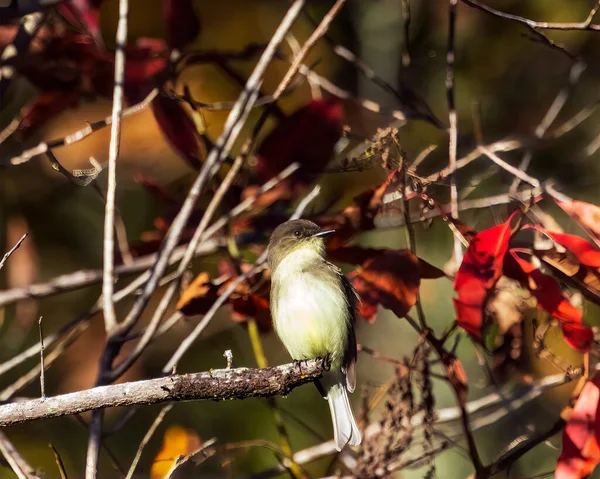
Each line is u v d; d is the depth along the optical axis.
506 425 13.05
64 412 6.71
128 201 14.38
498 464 8.56
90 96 10.23
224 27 16.03
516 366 9.02
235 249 10.22
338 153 11.09
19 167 13.97
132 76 9.95
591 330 7.46
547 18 16.59
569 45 16.45
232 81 14.06
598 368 7.79
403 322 14.84
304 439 14.58
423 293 14.75
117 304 13.86
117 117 8.73
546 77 16.86
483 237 7.52
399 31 17.22
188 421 14.39
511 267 7.75
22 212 14.34
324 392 10.16
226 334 14.55
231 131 9.11
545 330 8.70
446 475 13.07
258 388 7.11
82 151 13.69
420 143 15.04
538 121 16.55
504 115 16.69
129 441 13.84
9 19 9.27
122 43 8.97
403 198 8.36
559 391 12.48
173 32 9.84
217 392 7.04
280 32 9.11
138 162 13.68
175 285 8.96
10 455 8.59
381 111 11.44
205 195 10.44
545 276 7.65
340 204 14.71
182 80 14.12
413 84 16.72
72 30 10.48
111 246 8.92
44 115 10.20
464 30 16.77
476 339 7.41
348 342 10.07
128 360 8.73
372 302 8.30
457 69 16.91
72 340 10.80
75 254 15.02
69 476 13.59
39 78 9.99
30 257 12.39
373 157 8.75
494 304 8.64
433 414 8.84
